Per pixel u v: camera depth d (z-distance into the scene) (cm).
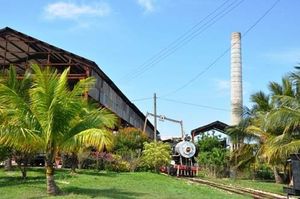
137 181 2591
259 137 3794
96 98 4106
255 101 3950
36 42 4100
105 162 3459
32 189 1828
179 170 4203
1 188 1859
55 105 1616
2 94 1628
